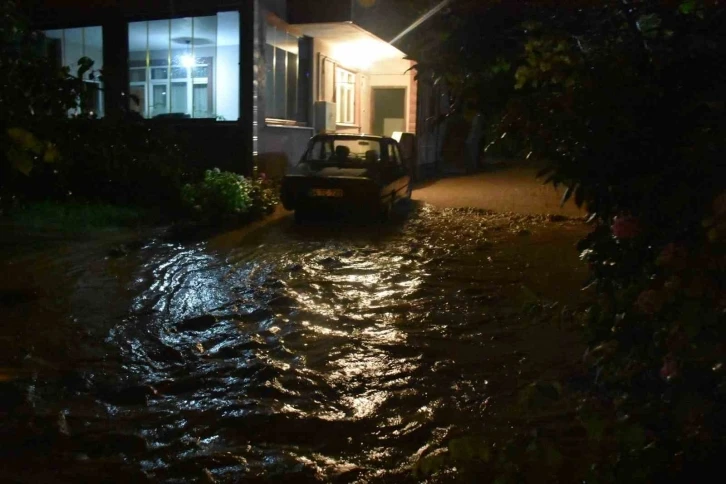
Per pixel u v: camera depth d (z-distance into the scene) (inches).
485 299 311.6
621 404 136.3
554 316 181.8
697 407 110.5
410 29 215.5
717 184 118.6
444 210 581.6
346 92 807.7
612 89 144.6
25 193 492.1
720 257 102.0
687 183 124.0
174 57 632.4
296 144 661.9
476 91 184.2
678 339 110.7
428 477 162.2
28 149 131.1
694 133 132.1
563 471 158.1
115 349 243.1
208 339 256.4
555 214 561.9
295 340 256.4
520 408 198.4
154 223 471.5
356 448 177.5
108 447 174.9
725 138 120.3
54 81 234.8
